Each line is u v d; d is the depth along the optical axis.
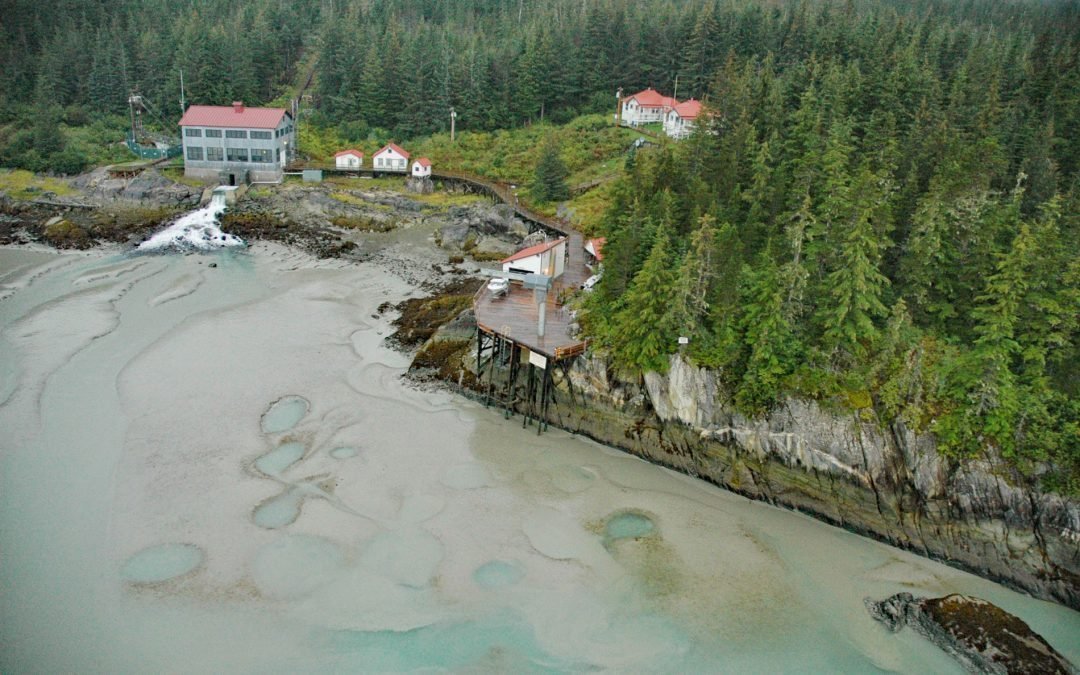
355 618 34.06
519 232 86.31
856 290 45.59
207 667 31.31
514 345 51.75
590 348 51.22
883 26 108.00
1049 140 59.97
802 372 46.09
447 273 76.75
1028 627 35.03
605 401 50.25
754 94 73.19
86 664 31.03
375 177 101.00
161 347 57.25
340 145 111.25
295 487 42.34
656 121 110.88
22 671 30.45
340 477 43.56
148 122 113.88
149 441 45.38
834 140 56.56
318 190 94.56
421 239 86.31
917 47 92.62
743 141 62.56
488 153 106.88
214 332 60.59
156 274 73.06
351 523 39.88
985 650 33.75
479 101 112.62
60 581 34.84
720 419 47.16
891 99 68.94
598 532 41.09
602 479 46.22
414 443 47.78
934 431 43.00
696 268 48.62
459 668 32.00
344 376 55.09
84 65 115.94
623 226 57.38
